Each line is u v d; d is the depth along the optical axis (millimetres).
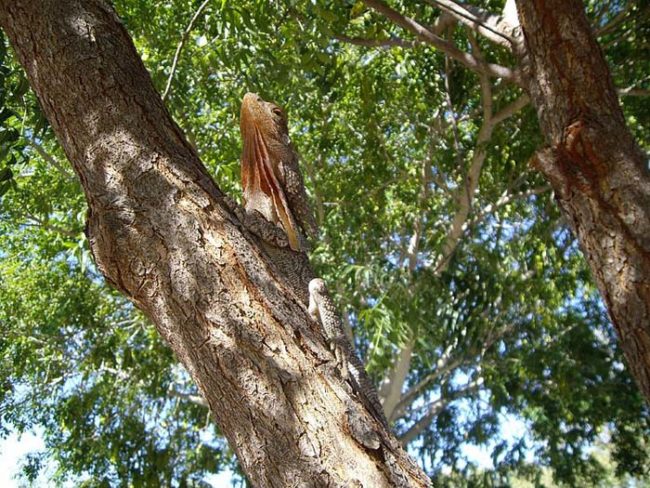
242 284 2025
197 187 2160
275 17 5980
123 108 2203
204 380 1979
